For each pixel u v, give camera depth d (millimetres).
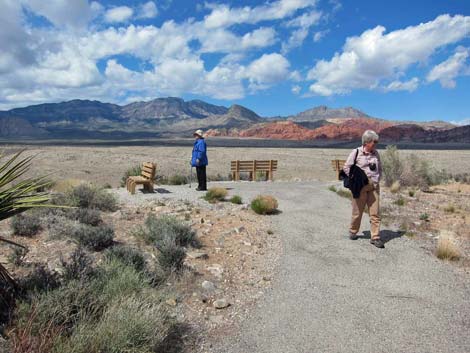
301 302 4785
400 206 10945
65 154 50375
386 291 5148
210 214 8977
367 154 6965
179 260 5535
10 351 3078
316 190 13547
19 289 3934
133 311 3678
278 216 9148
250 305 4684
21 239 6102
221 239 7098
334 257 6410
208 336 3973
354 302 4809
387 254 6578
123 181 17203
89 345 3242
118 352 3277
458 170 39219
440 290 5215
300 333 4070
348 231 7965
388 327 4223
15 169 4008
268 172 18547
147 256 5891
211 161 48219
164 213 8820
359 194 6973
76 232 6215
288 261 6191
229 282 5320
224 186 14344
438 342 3941
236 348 3775
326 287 5238
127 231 7141
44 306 3580
